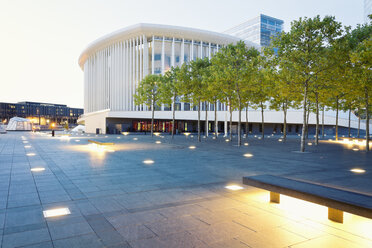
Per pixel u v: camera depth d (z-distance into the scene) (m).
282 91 18.84
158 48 62.94
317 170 10.41
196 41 63.81
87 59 81.56
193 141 28.38
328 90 20.56
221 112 54.38
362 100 27.33
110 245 3.58
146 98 35.53
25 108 163.62
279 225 4.37
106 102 68.31
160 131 59.31
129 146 21.58
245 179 6.02
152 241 3.71
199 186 7.32
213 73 23.59
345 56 17.22
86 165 11.20
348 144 26.61
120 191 6.70
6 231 4.05
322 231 4.13
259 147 21.55
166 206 5.40
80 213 4.94
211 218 4.68
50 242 3.67
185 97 29.42
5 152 16.39
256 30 116.19
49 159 13.12
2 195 6.24
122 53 63.75
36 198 5.99
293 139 35.72
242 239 3.79
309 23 16.28
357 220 4.66
